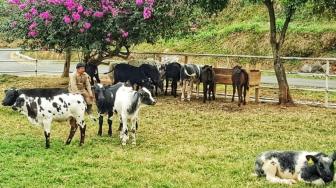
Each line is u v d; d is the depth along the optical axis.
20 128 15.04
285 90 19.52
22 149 12.47
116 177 10.37
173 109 18.34
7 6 22.80
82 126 12.89
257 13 42.81
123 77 19.75
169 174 10.55
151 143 13.36
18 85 23.62
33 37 21.00
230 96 21.55
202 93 22.23
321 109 18.61
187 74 19.91
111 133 14.18
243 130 14.99
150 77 20.17
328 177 9.47
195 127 15.48
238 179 10.26
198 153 12.20
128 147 12.89
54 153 12.16
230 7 45.16
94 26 20.00
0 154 11.92
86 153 12.20
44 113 12.45
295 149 12.69
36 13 20.34
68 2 19.47
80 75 13.96
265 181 9.91
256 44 37.97
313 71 32.66
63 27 19.95
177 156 11.91
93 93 14.42
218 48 39.94
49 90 12.66
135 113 13.04
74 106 12.66
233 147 12.92
